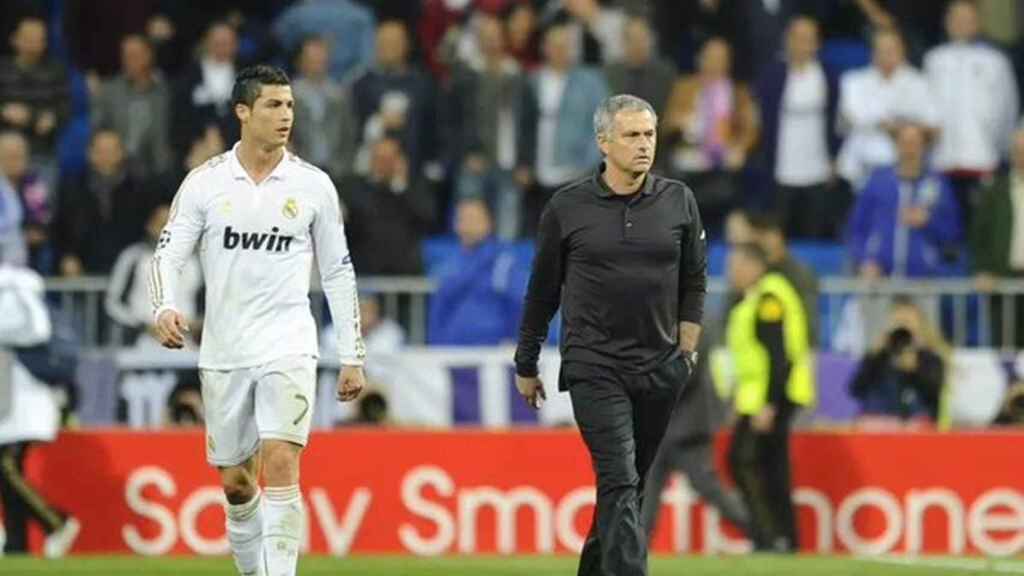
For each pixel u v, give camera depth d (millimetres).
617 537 34312
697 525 56281
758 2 73688
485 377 59781
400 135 68812
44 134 69500
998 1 76562
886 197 68438
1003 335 63125
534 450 56031
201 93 67688
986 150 72750
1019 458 57219
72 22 73250
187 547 55062
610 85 70125
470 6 73250
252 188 34344
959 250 68875
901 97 71500
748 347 54500
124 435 55156
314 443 55625
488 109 69500
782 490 54844
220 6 75125
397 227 66000
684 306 35781
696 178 70688
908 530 57000
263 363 34188
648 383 35156
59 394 55844
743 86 71250
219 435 34875
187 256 34656
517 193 69500
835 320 63500
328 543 55562
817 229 71438
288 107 34188
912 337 59312
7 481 52688
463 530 55906
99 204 66062
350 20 72688
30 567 46875
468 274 62469
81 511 55062
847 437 56938
